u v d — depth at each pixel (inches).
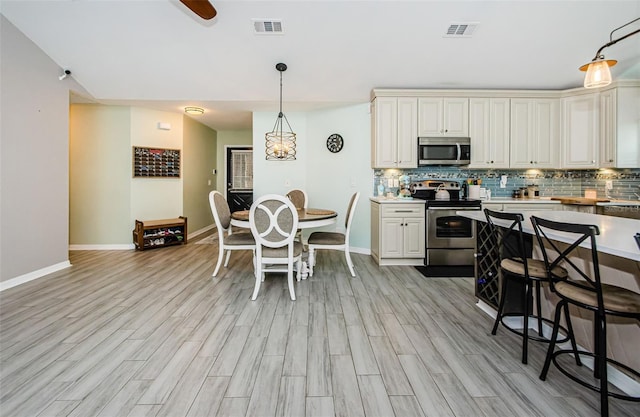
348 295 120.0
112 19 126.7
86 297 116.2
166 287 127.8
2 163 124.5
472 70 156.5
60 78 150.7
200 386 65.6
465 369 72.0
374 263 167.5
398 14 122.9
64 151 154.6
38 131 140.1
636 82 152.9
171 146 217.5
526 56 146.4
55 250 150.0
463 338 86.6
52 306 107.6
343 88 170.9
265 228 113.1
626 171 168.2
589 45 139.3
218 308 106.8
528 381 67.6
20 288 125.6
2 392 63.3
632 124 153.9
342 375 69.7
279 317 99.8
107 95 175.8
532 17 124.5
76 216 196.7
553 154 170.9
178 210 223.0
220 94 175.9
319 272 151.0
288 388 65.2
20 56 131.0
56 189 150.3
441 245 158.7
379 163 170.7
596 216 92.1
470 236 158.9
